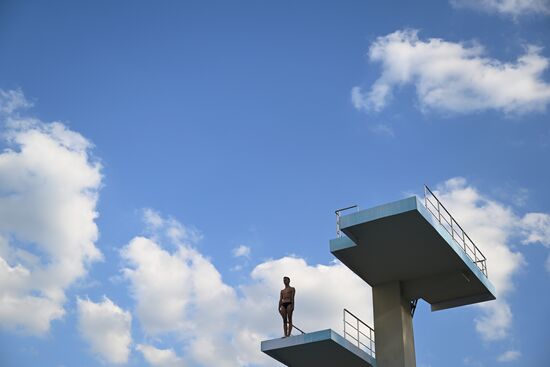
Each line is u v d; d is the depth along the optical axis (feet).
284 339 77.05
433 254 77.82
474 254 84.38
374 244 76.69
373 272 82.43
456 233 80.94
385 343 80.64
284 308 79.25
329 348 76.13
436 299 85.15
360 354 78.02
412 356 80.84
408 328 82.28
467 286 81.87
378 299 83.41
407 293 83.51
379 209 72.79
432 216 73.77
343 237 78.33
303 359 79.25
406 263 80.07
